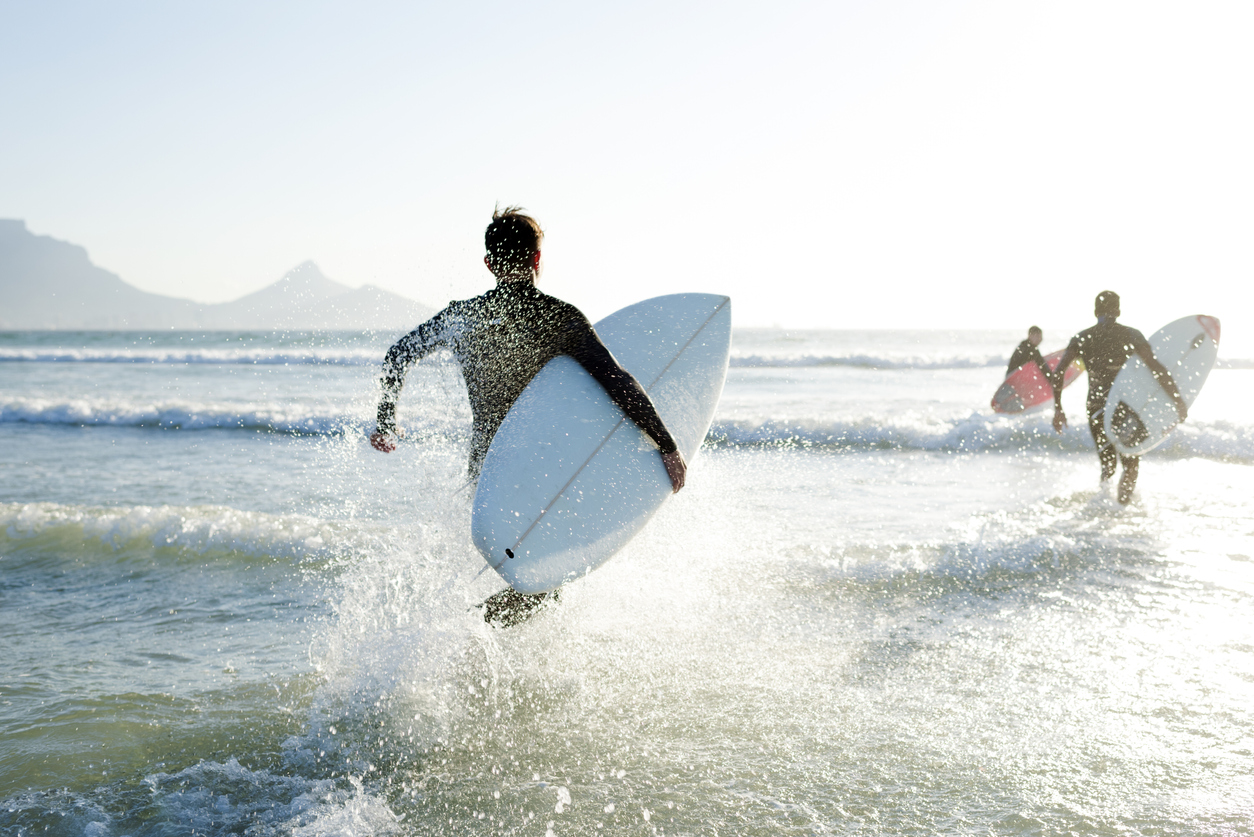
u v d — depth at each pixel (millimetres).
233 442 9195
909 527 4758
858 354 30594
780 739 2252
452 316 2461
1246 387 15562
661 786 2014
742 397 14672
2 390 16422
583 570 2395
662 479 2547
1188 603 3344
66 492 6016
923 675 2676
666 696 2537
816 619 3203
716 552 4027
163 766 2133
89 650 2955
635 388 2453
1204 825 1797
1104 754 2135
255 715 2432
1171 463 7348
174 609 3404
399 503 5426
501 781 2055
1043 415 9562
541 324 2445
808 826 1822
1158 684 2566
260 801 1967
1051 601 3398
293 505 5465
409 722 2371
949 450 8578
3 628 3186
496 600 2600
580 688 2592
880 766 2094
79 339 50031
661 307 3104
